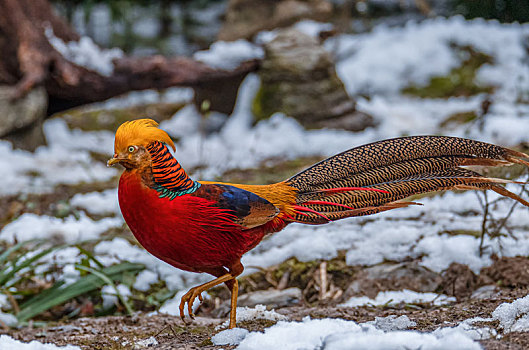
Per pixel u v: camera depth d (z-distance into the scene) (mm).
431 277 7359
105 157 15320
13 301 7547
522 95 16250
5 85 14500
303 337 4980
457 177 5730
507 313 5262
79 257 9039
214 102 17125
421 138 5824
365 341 4320
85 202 11664
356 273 7754
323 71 15766
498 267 7207
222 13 25766
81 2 23469
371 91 18031
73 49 14570
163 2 25234
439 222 8523
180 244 5082
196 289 5234
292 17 17766
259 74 16391
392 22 22047
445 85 17812
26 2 14391
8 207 11578
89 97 14727
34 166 13695
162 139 4980
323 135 15000
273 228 5684
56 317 7977
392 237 8188
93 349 5707
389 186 5770
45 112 14664
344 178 5797
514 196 5637
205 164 14188
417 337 4363
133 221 5070
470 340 4262
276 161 13977
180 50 24750
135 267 8445
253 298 7387
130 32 24172
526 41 18875
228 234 5188
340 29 20344
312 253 8203
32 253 9250
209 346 5273
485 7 20469
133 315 7113
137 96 21234
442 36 19062
